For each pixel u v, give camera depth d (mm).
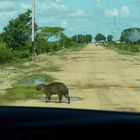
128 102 16766
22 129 2230
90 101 16938
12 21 51031
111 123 2303
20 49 50344
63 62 44375
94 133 2244
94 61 46844
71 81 24781
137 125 2289
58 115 2436
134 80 25734
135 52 81875
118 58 54531
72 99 17516
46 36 74188
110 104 16188
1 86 21516
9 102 16391
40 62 43438
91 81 24844
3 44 43094
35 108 2625
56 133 2234
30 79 25594
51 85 16797
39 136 2221
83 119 2369
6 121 2281
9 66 36062
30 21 52156
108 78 26750
